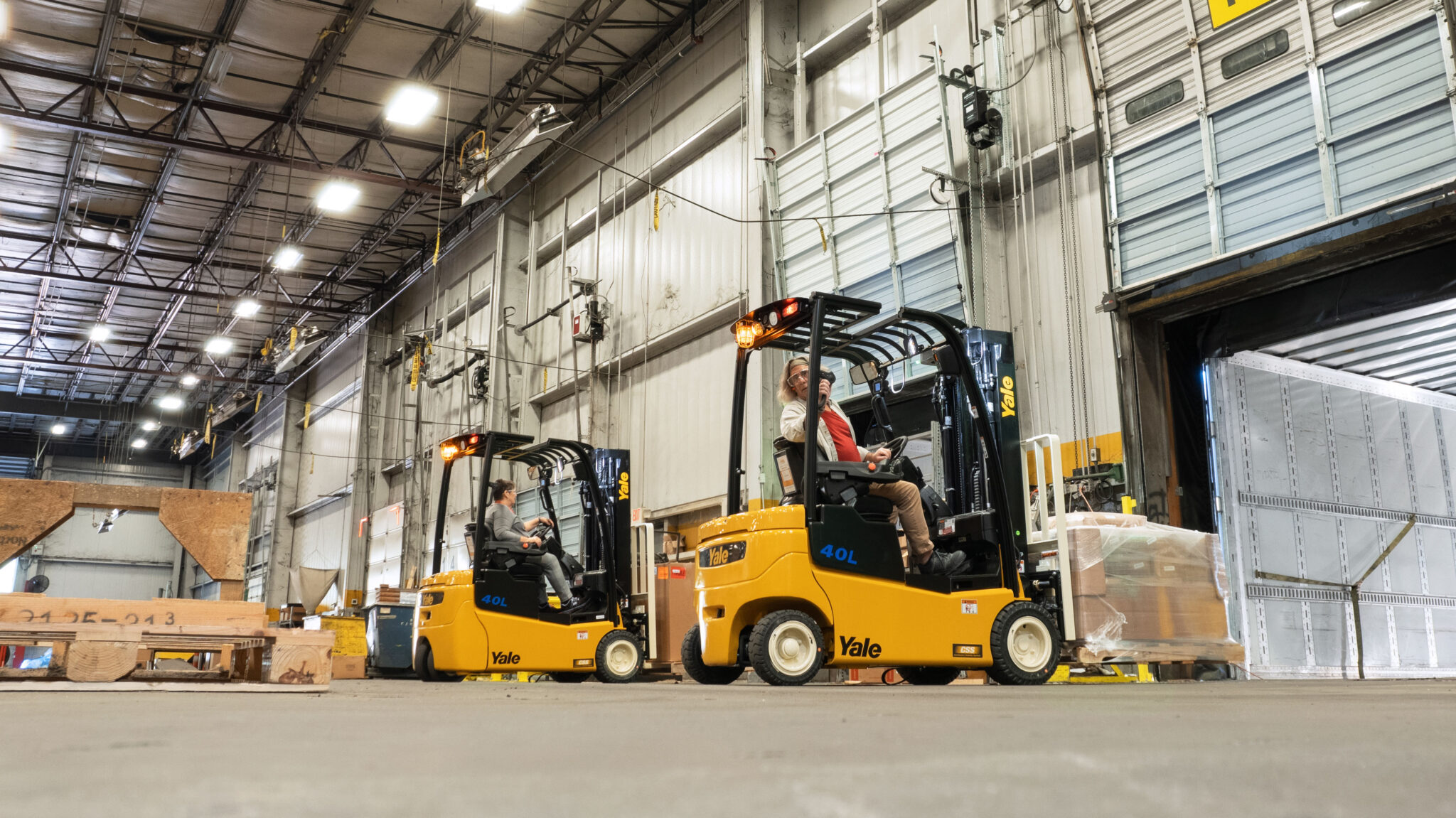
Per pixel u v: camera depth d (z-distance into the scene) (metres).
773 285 12.88
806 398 5.61
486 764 1.11
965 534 5.72
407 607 15.28
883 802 0.76
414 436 23.14
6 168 19.83
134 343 29.94
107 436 38.66
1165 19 8.92
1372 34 7.50
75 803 0.79
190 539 5.61
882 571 5.19
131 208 21.81
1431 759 1.04
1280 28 8.09
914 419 10.81
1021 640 5.42
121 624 4.63
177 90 16.86
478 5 13.77
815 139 12.49
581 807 0.76
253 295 26.09
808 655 5.07
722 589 5.41
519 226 19.73
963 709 2.35
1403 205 7.17
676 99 15.61
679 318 14.85
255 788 0.90
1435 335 9.79
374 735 1.59
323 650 4.57
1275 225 8.01
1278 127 8.05
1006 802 0.76
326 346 29.53
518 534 8.98
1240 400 9.42
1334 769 0.96
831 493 5.30
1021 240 10.32
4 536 5.30
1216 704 2.45
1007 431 6.32
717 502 13.54
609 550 9.29
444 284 23.09
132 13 15.00
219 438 39.09
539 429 18.70
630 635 9.18
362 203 21.50
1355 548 10.09
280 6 14.84
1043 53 10.25
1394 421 11.08
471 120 18.38
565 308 18.11
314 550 28.47
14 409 33.41
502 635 8.65
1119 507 8.76
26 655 12.31
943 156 10.71
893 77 12.14
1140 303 8.84
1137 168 9.06
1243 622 8.77
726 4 14.57
